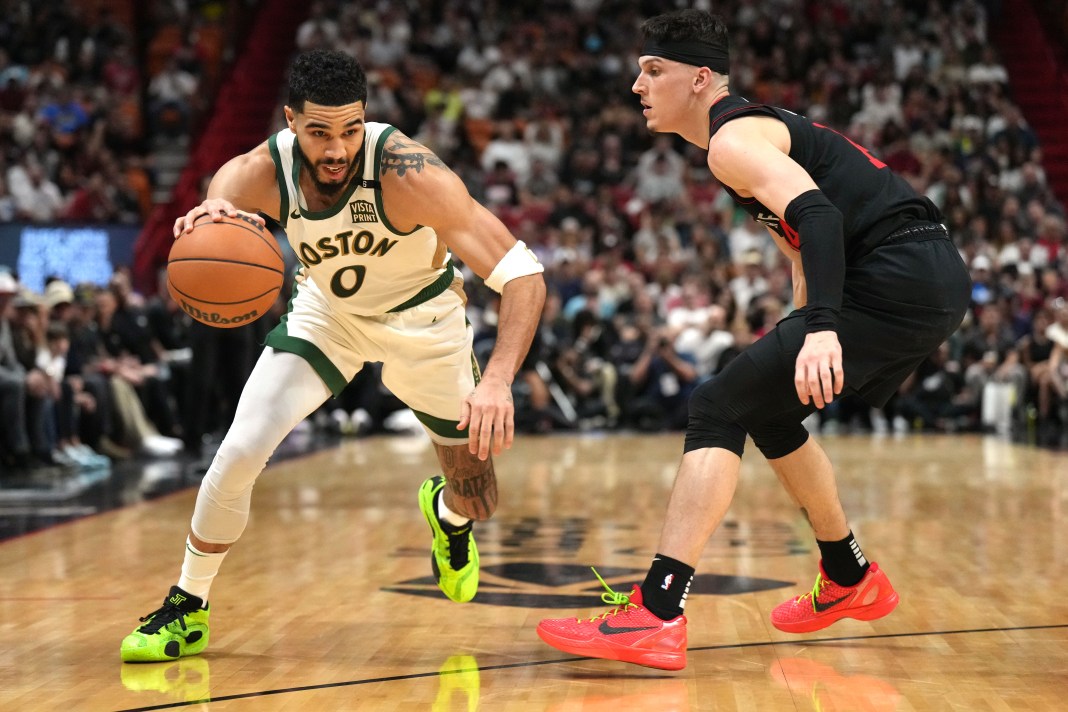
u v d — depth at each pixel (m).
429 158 2.74
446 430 3.11
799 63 16.50
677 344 11.65
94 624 3.29
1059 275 12.77
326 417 11.38
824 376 2.44
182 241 2.70
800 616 3.05
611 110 15.73
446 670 2.76
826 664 2.79
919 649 2.94
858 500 6.07
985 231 13.79
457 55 16.78
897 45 16.94
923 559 4.29
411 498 6.27
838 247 2.51
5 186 13.16
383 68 16.20
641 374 11.50
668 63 2.81
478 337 10.91
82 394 8.34
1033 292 12.21
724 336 11.47
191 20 17.31
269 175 2.80
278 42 17.47
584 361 11.75
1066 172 16.02
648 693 2.54
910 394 11.61
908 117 15.73
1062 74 17.14
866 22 17.14
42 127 14.02
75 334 8.53
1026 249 13.20
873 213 2.73
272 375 2.92
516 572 4.05
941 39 17.03
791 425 2.88
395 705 2.46
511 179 14.27
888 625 3.21
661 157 14.62
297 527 5.21
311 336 2.96
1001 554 4.41
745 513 5.55
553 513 5.60
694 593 3.65
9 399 7.61
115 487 6.82
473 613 3.41
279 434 2.88
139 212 13.88
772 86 16.14
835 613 3.01
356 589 3.78
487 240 2.72
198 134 15.54
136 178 14.70
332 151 2.63
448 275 3.07
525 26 17.02
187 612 2.92
